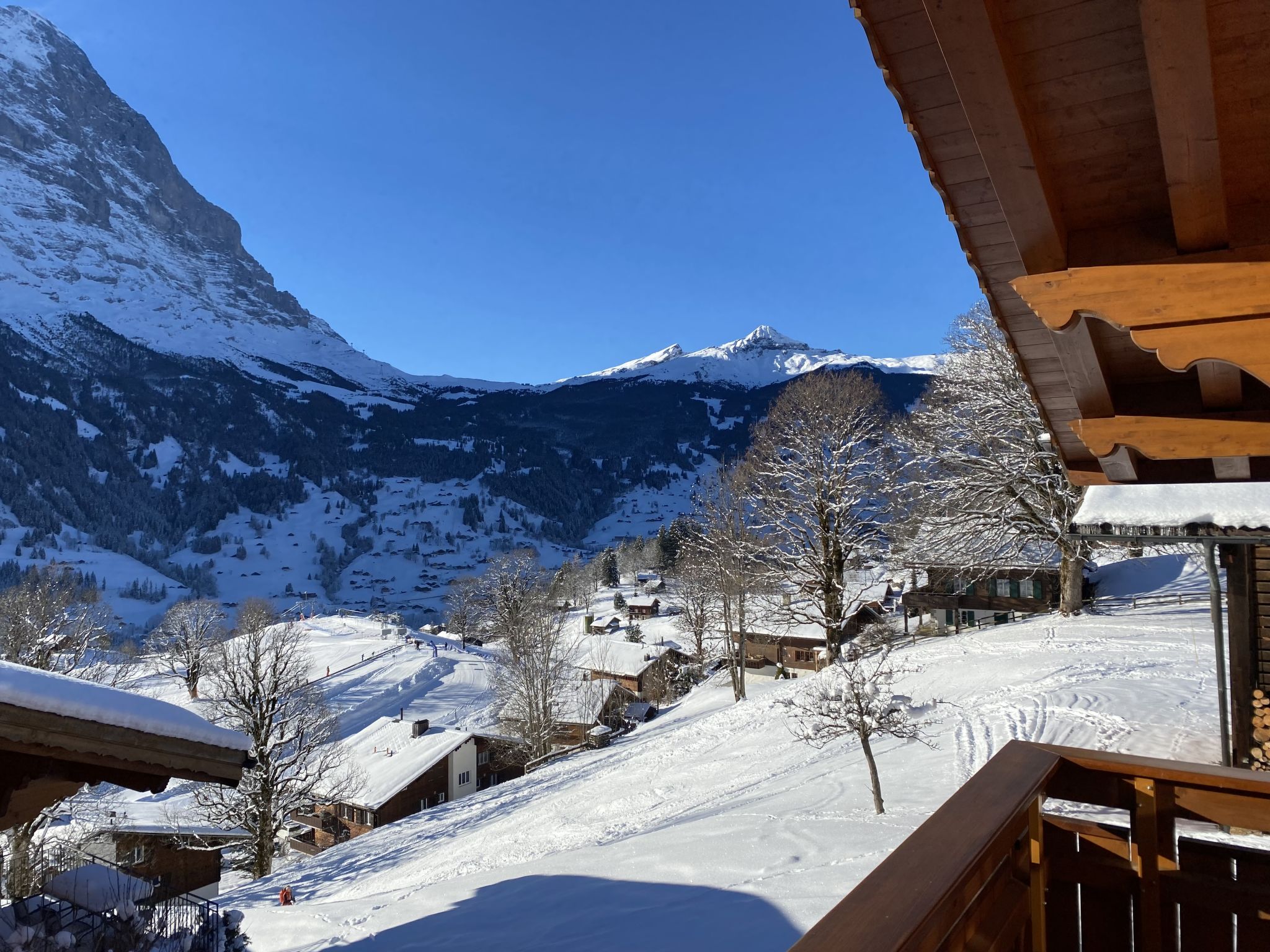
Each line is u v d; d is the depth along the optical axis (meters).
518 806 25.52
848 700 14.35
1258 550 9.91
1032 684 19.12
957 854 1.87
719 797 17.45
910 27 2.66
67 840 18.84
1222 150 2.59
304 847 44.47
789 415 32.81
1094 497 7.70
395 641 84.75
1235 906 2.64
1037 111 2.70
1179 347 2.88
